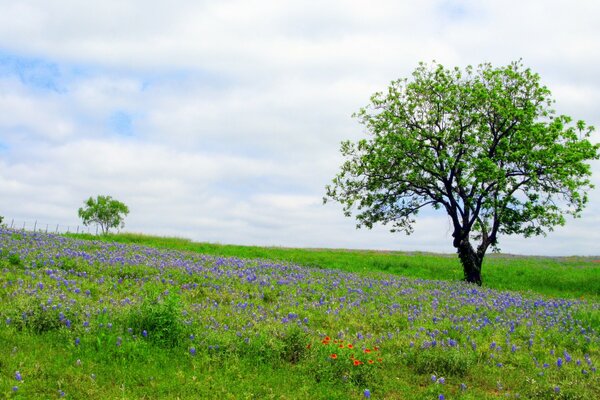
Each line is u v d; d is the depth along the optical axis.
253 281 21.22
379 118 36.88
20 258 19.08
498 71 35.66
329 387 11.07
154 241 44.66
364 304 19.16
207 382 10.58
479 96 34.34
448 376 12.31
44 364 10.29
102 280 17.70
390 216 37.66
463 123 35.59
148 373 10.65
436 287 26.33
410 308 18.98
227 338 12.77
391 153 34.53
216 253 41.19
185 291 18.20
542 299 25.47
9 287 15.22
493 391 11.68
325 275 26.69
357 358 12.18
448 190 35.03
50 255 20.34
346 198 37.59
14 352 10.62
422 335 15.01
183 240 46.88
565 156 32.72
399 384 11.70
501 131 35.59
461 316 17.86
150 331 12.69
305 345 12.86
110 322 12.88
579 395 10.99
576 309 21.19
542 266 49.25
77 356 10.96
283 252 46.94
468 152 35.09
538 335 16.00
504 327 16.66
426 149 34.75
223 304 17.39
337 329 15.80
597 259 64.88
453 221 35.22
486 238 35.00
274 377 11.30
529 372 12.69
